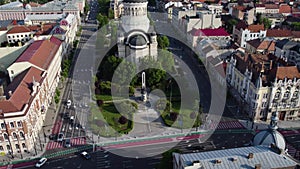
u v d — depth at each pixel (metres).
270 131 113.00
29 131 139.88
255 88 156.25
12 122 133.75
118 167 129.12
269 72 161.88
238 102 176.00
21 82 156.00
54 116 168.12
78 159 134.75
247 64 173.50
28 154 138.62
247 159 98.44
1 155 138.88
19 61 179.00
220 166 96.06
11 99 138.25
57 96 182.50
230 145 143.12
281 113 163.12
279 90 156.38
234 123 160.88
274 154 100.50
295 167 97.19
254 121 161.75
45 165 131.25
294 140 146.75
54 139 148.62
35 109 150.88
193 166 95.50
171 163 114.25
